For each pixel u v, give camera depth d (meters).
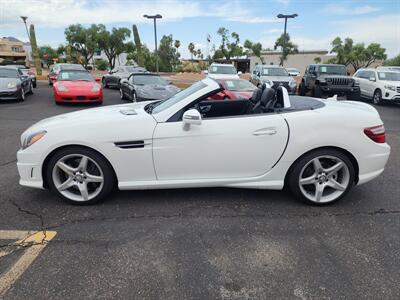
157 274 2.42
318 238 2.93
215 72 16.80
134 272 2.44
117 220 3.20
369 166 3.48
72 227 3.06
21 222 3.15
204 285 2.31
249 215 3.34
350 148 3.37
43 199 3.63
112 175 3.43
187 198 3.70
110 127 3.29
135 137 3.26
